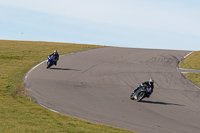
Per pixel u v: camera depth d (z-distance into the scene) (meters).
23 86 47.56
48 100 39.16
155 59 95.12
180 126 31.16
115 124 29.44
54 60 67.44
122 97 45.47
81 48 117.94
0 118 25.05
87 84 53.56
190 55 108.94
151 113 36.31
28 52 99.31
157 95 49.41
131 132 25.91
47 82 52.16
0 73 58.28
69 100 40.09
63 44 138.12
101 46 134.38
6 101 35.50
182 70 79.19
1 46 115.62
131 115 34.25
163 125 30.84
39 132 21.11
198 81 66.00
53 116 29.44
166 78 66.44
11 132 19.97
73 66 73.00
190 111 39.59
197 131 29.80
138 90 42.97
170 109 39.72
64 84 51.75
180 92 53.47
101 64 79.00
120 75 65.50
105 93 47.38
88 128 25.00
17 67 67.38
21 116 27.23
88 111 34.56
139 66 79.81
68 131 22.73
